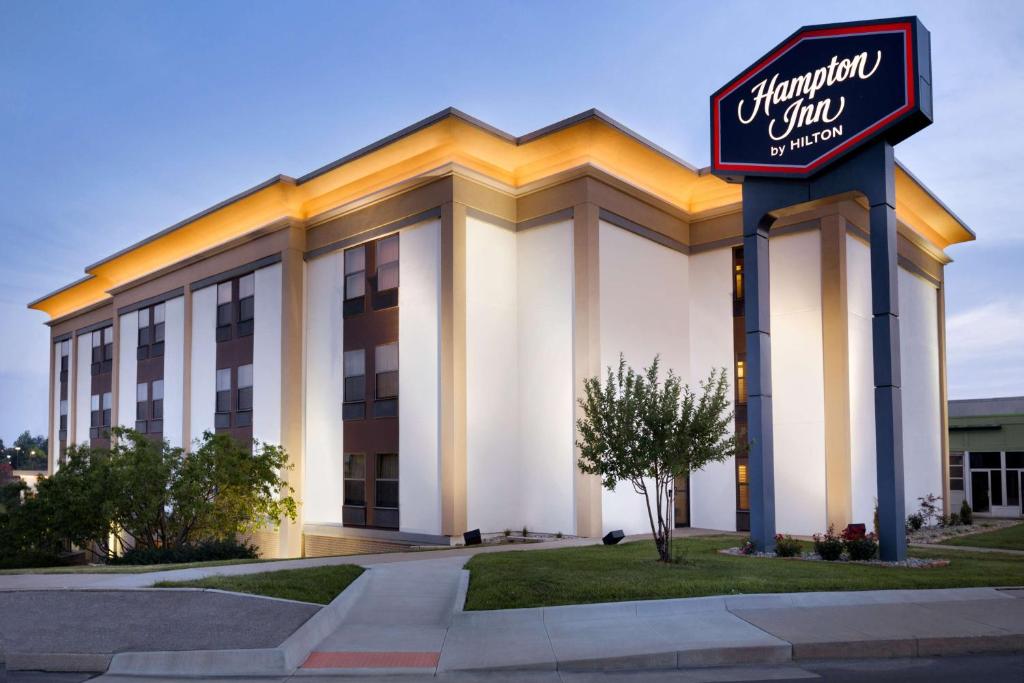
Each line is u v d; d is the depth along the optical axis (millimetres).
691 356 27688
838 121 17719
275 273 30000
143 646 9422
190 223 33469
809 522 24078
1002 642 9766
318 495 27969
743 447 16375
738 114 19516
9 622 10586
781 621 10703
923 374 32281
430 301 24344
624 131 23938
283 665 8969
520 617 10977
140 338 39219
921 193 29703
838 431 23688
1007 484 39469
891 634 9891
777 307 25453
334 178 27672
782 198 18828
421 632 10742
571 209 24156
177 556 20844
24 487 32906
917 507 30266
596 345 23469
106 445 43375
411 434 24562
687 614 11188
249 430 30516
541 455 24234
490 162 25203
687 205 28406
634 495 24766
